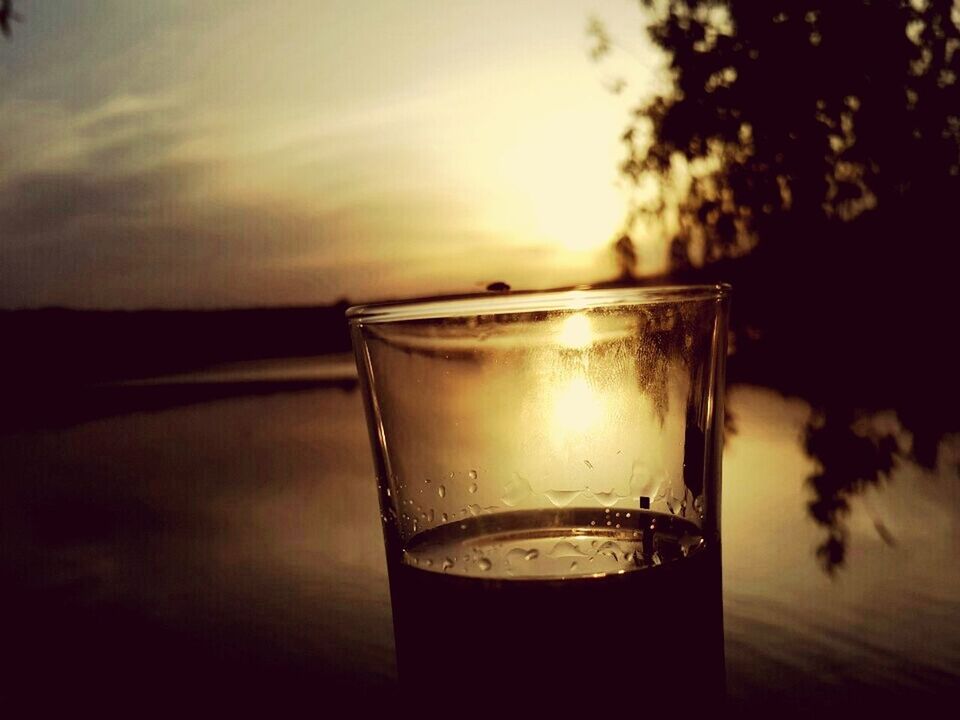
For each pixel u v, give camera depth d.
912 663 0.27
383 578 0.39
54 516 0.55
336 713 0.27
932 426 0.58
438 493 0.17
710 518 0.17
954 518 0.42
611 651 0.15
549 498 0.18
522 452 0.18
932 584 0.33
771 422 0.63
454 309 0.17
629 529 0.17
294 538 0.47
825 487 0.48
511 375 0.18
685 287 0.17
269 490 0.58
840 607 0.31
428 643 0.16
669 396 0.17
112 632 0.36
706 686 0.16
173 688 0.30
